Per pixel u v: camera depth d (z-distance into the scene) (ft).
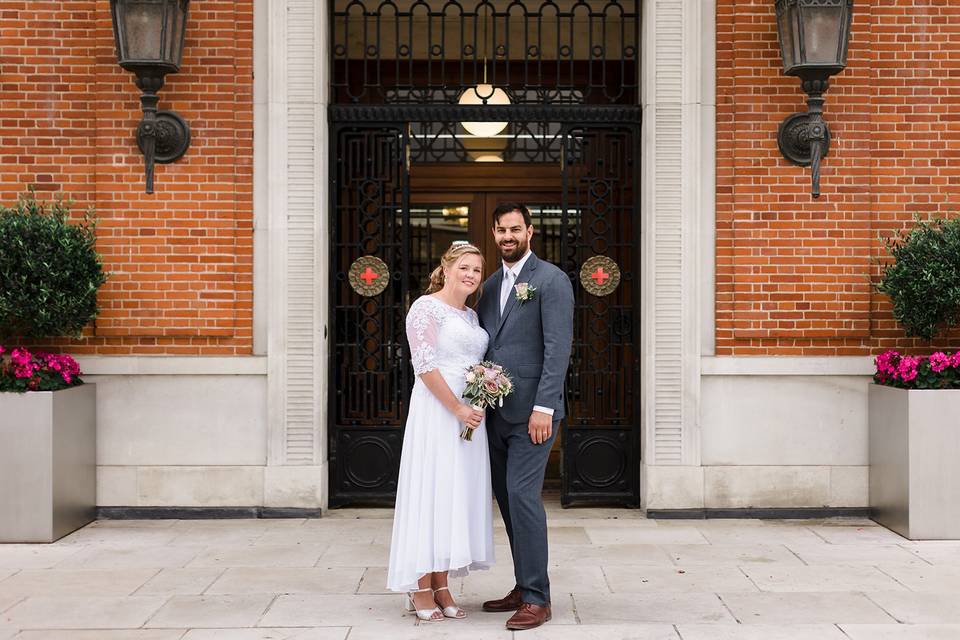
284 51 24.09
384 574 19.26
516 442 16.51
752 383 24.25
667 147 24.23
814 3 22.31
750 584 18.51
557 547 21.39
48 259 21.58
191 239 24.08
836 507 24.23
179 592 17.99
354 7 28.84
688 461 24.17
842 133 24.16
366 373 25.36
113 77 24.02
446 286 16.85
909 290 22.15
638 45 25.55
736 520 24.08
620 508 25.43
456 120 25.16
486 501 16.61
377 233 25.40
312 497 24.22
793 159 24.08
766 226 24.18
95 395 23.94
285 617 16.57
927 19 24.40
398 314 25.55
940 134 24.45
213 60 24.08
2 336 23.58
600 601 17.44
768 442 24.23
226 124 24.11
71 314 21.95
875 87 24.43
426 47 29.01
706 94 24.31
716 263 24.34
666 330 24.22
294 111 24.13
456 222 28.71
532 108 25.13
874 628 15.93
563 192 25.43
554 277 16.51
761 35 24.22
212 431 24.18
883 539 22.07
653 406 24.25
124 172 24.00
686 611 16.84
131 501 24.09
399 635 15.67
